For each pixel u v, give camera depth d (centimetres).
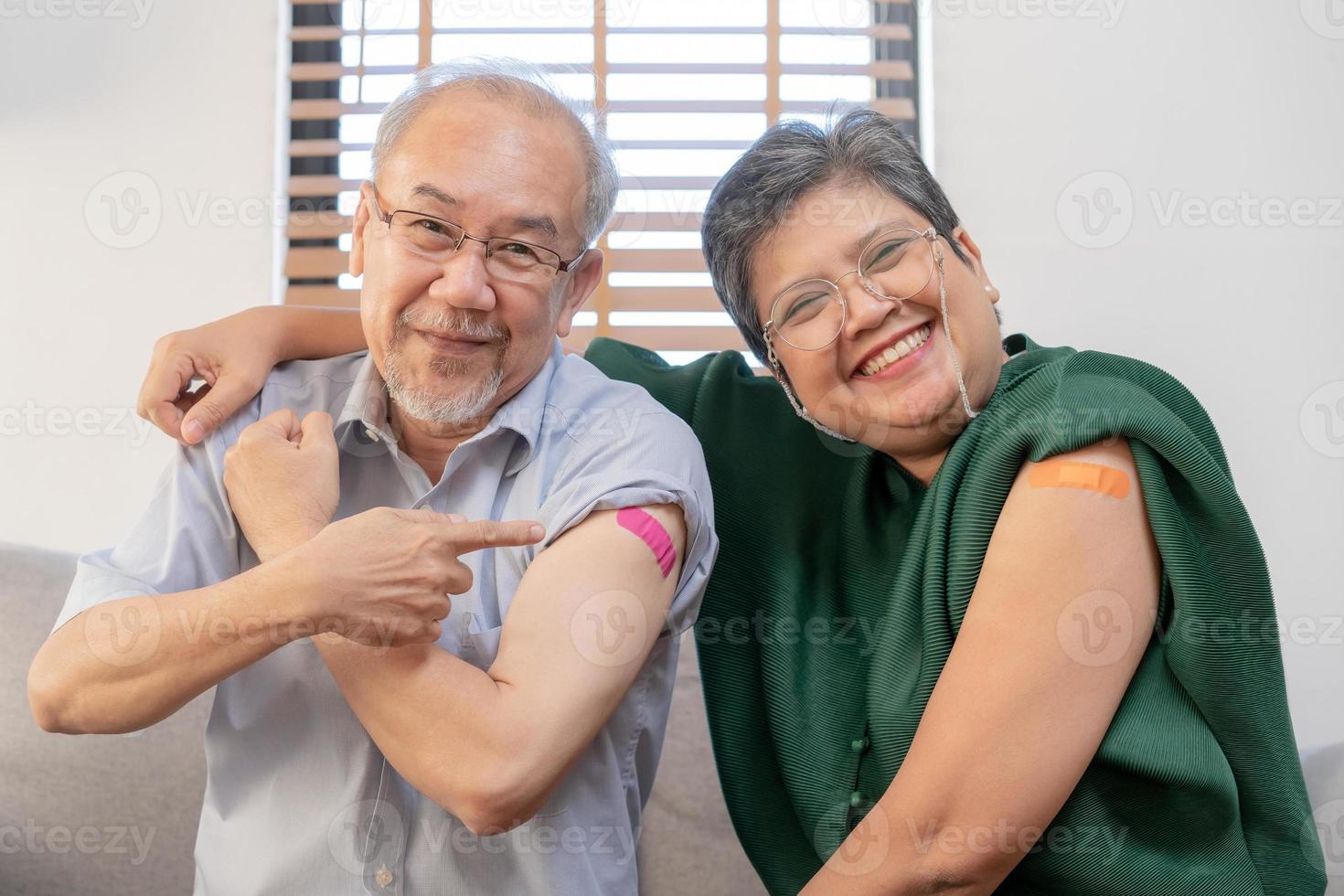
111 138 186
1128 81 185
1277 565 176
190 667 81
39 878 130
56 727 86
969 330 99
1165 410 90
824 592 109
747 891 128
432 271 92
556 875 91
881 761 96
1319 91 184
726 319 191
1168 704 89
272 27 190
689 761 132
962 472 97
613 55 196
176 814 130
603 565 87
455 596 94
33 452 180
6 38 186
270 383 104
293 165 196
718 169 193
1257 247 182
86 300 183
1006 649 86
